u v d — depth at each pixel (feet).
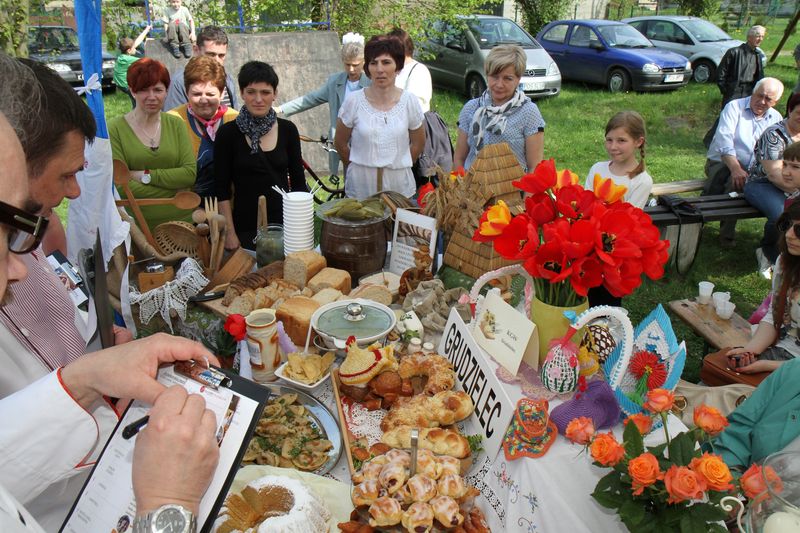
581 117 34.22
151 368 3.51
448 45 37.32
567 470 4.78
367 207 8.24
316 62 23.90
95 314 5.82
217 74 12.58
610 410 4.99
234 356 7.16
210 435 3.06
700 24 43.75
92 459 3.95
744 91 27.37
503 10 54.19
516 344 5.56
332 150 16.49
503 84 12.35
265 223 8.97
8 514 2.35
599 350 5.41
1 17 17.67
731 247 19.49
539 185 5.26
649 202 18.95
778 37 61.26
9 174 2.52
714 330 10.87
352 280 8.27
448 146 14.62
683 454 4.25
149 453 2.93
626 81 38.96
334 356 6.54
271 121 10.77
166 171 11.29
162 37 24.45
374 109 12.80
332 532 4.54
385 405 5.94
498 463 5.18
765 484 3.81
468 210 7.38
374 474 4.74
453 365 6.11
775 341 9.48
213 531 4.32
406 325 6.73
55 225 7.77
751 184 17.08
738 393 8.45
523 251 5.15
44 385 3.50
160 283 7.60
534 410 4.89
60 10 31.91
